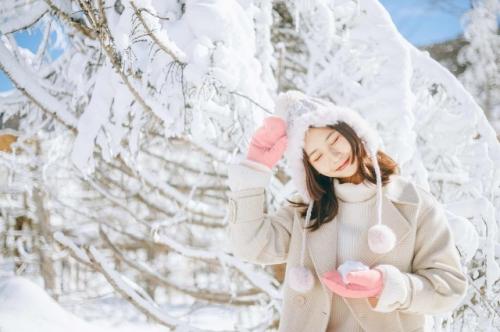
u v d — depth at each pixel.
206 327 5.80
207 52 2.52
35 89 3.41
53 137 4.36
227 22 2.61
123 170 5.11
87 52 3.52
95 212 6.46
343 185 1.45
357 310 1.37
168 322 3.79
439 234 1.41
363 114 3.03
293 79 4.43
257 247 1.45
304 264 1.47
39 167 4.95
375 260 1.39
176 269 6.81
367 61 3.30
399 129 2.86
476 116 3.19
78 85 3.34
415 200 1.42
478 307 3.20
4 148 4.77
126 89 2.81
